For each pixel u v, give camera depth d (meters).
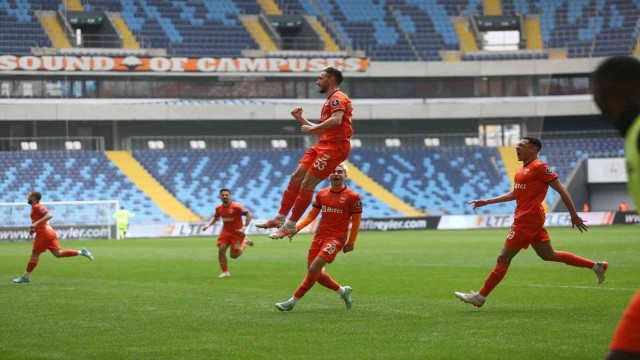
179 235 76.31
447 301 21.14
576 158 90.62
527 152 18.36
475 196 87.38
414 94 94.00
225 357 13.27
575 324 16.19
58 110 82.56
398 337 14.97
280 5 95.06
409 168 90.38
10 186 78.62
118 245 59.44
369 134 95.25
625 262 34.38
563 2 97.75
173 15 91.06
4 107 81.38
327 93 16.56
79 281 29.50
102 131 88.25
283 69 87.06
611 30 95.00
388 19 96.50
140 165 84.81
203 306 20.69
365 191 86.38
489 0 98.94
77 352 13.93
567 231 68.00
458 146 95.50
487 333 15.23
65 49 83.44
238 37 91.00
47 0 87.88
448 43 95.00
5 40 83.88
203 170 85.88
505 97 93.94
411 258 40.44
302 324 16.92
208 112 86.25
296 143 92.94
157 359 13.16
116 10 89.81
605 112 7.20
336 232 19.08
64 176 81.06
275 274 32.22
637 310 7.23
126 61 82.94
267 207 82.88
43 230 28.98
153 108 84.94
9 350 14.22
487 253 43.59
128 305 21.11
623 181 88.19
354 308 19.72
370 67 90.06
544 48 94.62
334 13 95.88
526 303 20.09
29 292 25.09
